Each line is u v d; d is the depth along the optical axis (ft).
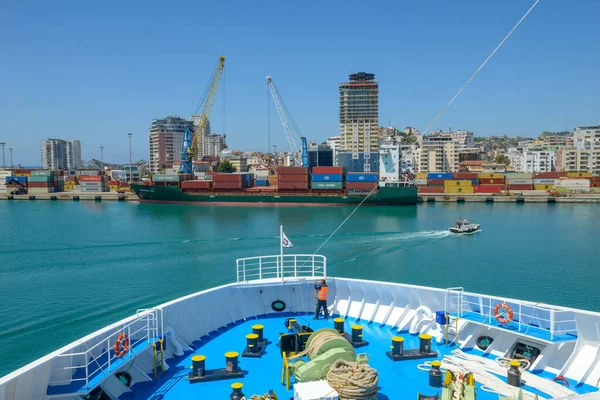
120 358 34.94
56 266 170.09
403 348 42.01
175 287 141.38
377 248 208.64
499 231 260.21
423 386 36.91
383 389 36.50
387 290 50.16
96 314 115.55
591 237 236.43
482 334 43.42
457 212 366.22
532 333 38.96
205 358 38.27
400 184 419.95
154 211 384.06
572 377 37.11
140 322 40.50
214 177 449.89
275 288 53.01
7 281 148.15
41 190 567.18
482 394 34.68
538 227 276.62
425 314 46.98
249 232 258.16
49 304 123.65
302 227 278.05
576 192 485.15
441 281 150.82
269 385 37.19
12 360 89.61
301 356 39.09
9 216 350.23
